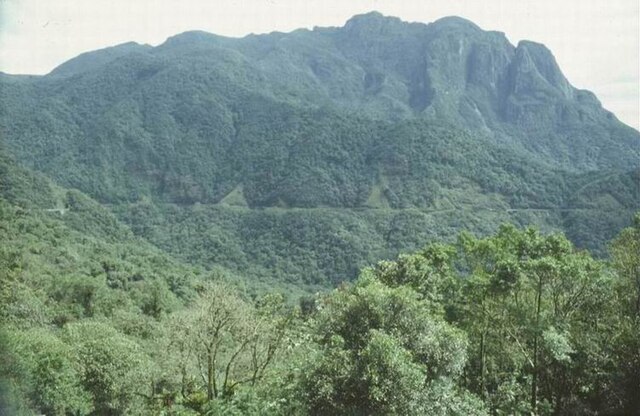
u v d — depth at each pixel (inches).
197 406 848.3
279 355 836.6
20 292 1407.5
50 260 2684.5
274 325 847.7
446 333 515.8
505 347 828.0
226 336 868.0
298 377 481.4
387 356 443.2
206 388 917.2
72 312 2066.9
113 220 4950.8
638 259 724.7
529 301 791.7
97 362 942.4
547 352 713.6
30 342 846.5
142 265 3678.6
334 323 502.0
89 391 922.7
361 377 440.8
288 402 500.1
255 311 900.0
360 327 493.0
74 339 1079.0
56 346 903.7
